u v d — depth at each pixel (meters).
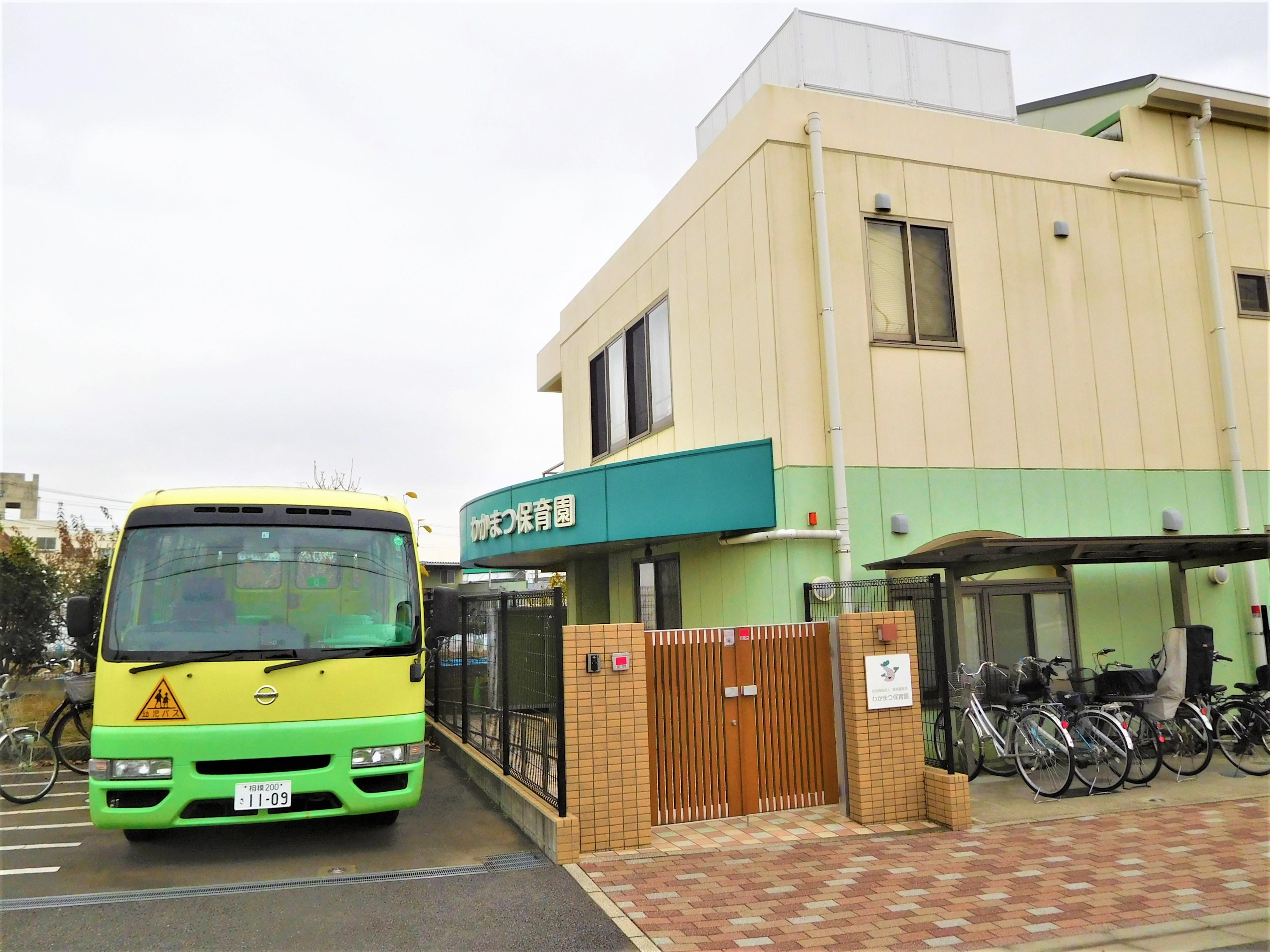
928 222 10.95
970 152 11.30
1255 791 8.62
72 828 7.68
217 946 5.01
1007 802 8.43
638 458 11.80
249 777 6.33
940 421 10.60
